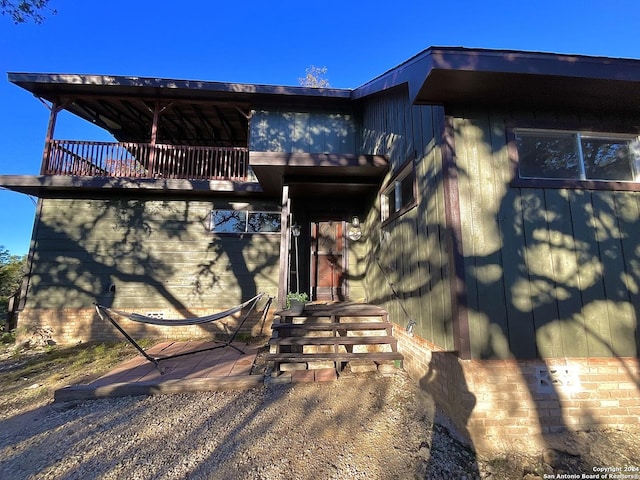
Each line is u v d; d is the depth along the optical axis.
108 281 6.54
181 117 8.20
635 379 2.72
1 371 4.57
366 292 6.68
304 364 3.98
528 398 2.59
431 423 2.74
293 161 4.79
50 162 6.53
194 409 3.09
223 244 6.82
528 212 2.88
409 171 4.12
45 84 6.56
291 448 2.42
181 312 6.55
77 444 2.50
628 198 3.03
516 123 3.03
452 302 2.74
